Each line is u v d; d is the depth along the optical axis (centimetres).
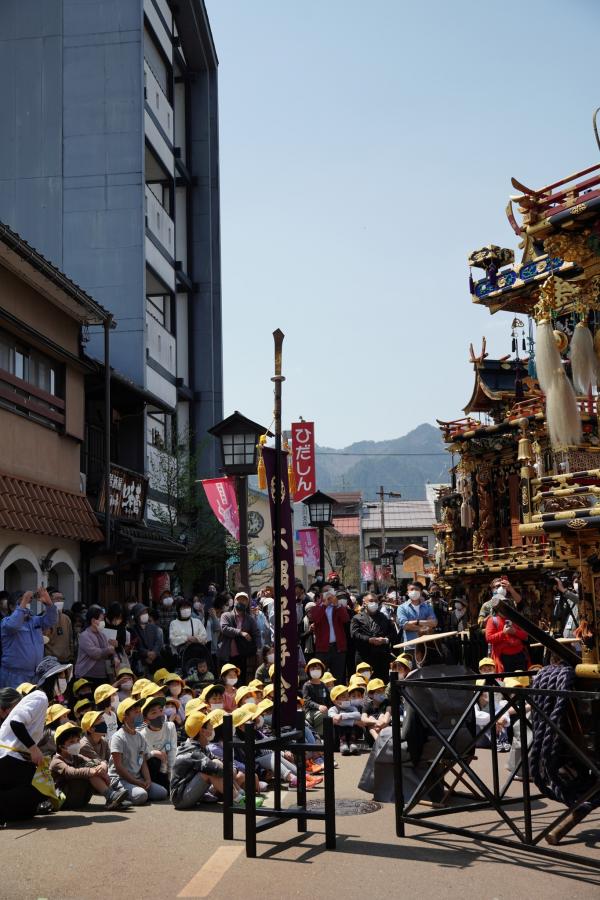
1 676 1186
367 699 1293
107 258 2897
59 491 2014
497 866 647
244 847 720
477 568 2861
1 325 1798
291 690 801
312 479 2600
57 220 2917
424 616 1647
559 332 902
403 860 668
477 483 2967
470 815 819
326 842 711
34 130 2956
